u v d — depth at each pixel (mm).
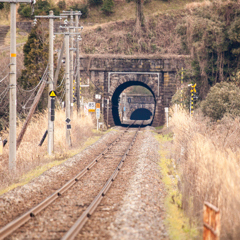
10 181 47938
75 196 38281
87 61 165500
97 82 166625
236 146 48281
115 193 39469
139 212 30531
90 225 27688
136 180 44781
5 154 65188
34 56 114625
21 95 117812
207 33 113125
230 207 26859
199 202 32281
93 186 43688
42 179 46344
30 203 35594
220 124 70375
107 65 165125
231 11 110375
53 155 71125
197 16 119375
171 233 26875
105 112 167375
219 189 30234
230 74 114000
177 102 141125
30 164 57906
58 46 197750
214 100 88875
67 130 84125
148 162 58875
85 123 120062
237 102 86438
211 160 36562
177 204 35469
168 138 103062
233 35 107938
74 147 84000
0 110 115750
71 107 103375
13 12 54656
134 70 164250
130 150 80500
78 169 56688
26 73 115438
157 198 37312
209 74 120188
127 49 198000
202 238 25703
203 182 33469
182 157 56406
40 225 27781
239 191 27812
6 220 29875
